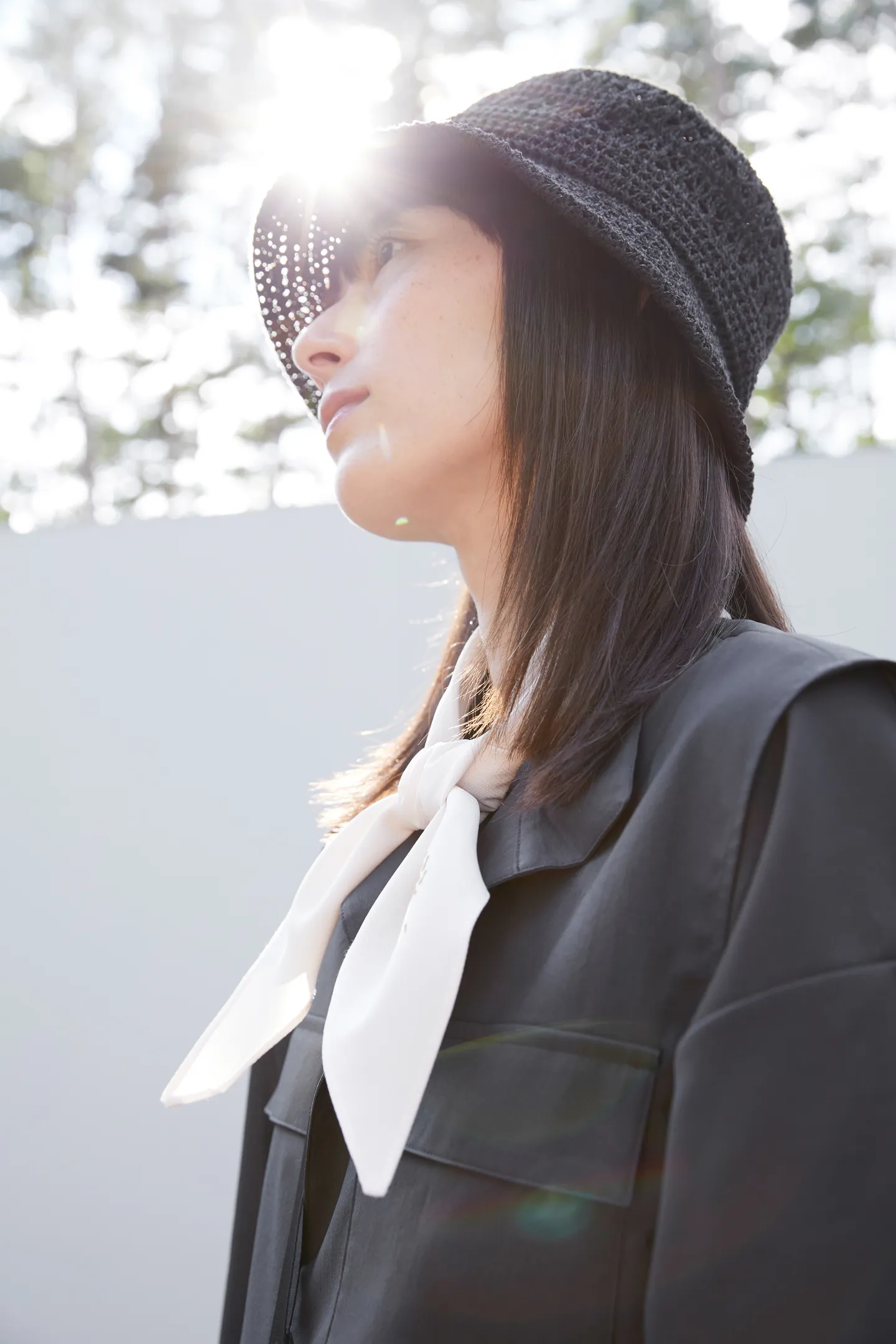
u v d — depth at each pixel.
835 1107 0.49
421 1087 0.59
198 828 2.57
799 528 2.22
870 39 9.84
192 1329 2.37
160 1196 2.45
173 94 10.50
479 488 0.80
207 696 2.61
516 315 0.76
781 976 0.52
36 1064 2.55
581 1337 0.54
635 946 0.57
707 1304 0.48
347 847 0.91
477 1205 0.58
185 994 2.52
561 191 0.71
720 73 9.95
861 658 0.59
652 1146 0.55
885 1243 0.48
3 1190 2.51
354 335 0.81
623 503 0.73
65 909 2.61
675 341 0.77
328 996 0.85
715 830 0.57
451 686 0.93
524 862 0.66
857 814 0.55
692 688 0.65
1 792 2.68
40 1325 2.44
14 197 10.91
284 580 2.60
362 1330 0.61
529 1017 0.60
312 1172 0.77
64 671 2.70
